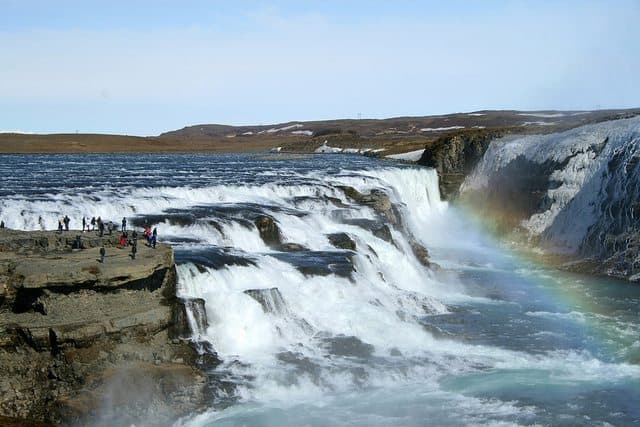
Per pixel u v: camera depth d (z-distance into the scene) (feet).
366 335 105.70
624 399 85.92
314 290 113.70
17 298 82.33
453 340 107.04
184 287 100.32
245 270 110.01
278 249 135.64
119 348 83.61
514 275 160.45
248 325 98.99
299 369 89.86
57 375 79.15
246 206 158.61
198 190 172.35
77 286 84.07
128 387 78.95
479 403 84.12
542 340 108.58
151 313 88.02
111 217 138.92
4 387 76.64
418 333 107.34
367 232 154.40
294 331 102.27
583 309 128.98
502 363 98.02
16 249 95.45
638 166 172.55
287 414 79.82
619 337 110.73
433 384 89.97
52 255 93.15
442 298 136.46
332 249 137.49
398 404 83.41
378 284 131.54
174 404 79.56
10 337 79.10
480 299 136.56
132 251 92.73
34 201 139.13
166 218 135.74
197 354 90.38
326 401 83.92
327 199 177.06
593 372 94.94
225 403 81.41
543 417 80.43
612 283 152.66
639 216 166.09
